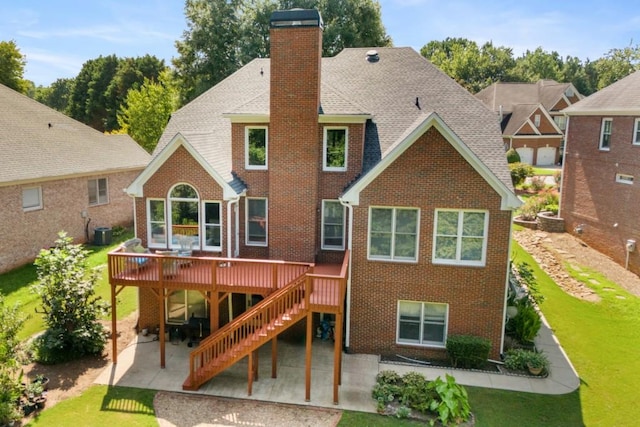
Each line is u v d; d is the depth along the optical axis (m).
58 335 15.56
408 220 15.80
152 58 80.06
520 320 17.03
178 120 21.19
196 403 13.48
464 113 18.84
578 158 28.97
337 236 18.08
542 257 26.12
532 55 122.06
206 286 15.09
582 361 15.91
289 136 16.97
